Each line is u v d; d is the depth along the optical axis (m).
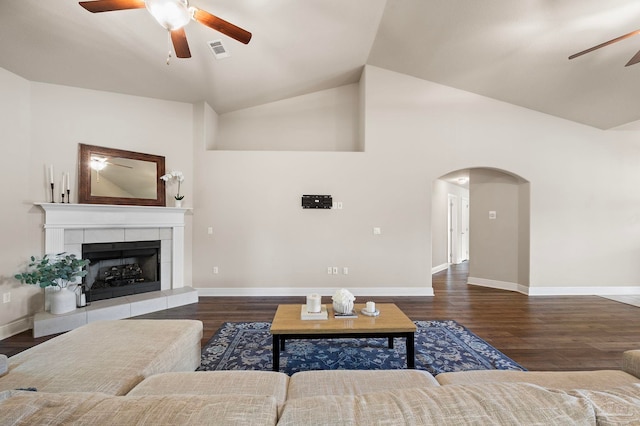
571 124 4.78
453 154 4.76
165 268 4.31
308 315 2.44
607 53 3.32
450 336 3.08
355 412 0.74
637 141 4.82
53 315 3.16
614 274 4.80
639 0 2.64
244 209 4.61
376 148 4.72
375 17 3.53
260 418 0.72
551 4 2.84
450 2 3.15
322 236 4.67
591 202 4.80
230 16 3.02
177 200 4.32
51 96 3.53
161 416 0.71
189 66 3.67
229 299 4.40
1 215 3.09
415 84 4.75
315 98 5.22
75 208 3.54
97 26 2.79
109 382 1.44
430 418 0.71
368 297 4.59
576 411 0.71
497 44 3.57
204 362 2.52
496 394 0.78
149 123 4.25
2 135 3.11
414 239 4.72
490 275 5.34
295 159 4.66
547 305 4.20
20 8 2.47
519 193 5.01
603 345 2.87
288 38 3.53
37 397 0.78
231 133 5.15
